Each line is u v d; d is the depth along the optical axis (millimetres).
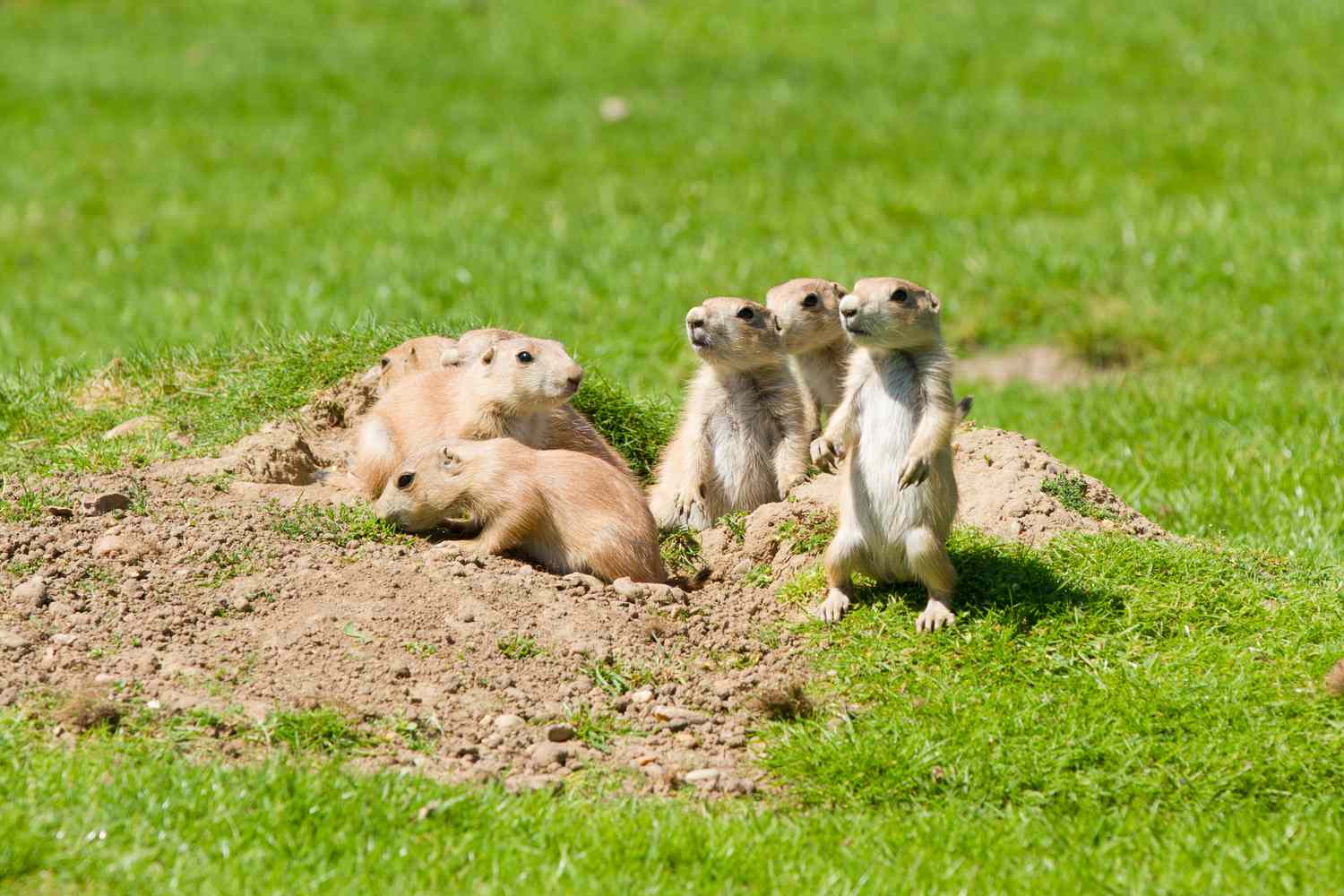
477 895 7000
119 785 7570
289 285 21594
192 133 33719
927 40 39406
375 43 41219
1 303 23312
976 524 11641
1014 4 42469
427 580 10203
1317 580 11188
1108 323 21031
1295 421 16688
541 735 8906
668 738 9070
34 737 8164
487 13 44469
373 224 25906
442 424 12039
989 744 8805
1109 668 9680
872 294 9859
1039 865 7590
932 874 7465
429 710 8961
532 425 12219
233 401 13594
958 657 9789
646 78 37344
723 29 41688
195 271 24109
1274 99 33188
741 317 12250
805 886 7285
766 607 10797
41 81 37969
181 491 11227
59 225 28062
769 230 25281
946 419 9969
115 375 14969
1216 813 8250
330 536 10727
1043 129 31844
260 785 7680
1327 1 40719
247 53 40312
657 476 13289
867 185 27953
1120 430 17031
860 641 10125
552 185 29125
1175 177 28188
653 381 17875
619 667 9680
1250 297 21531
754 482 12852
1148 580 10680
